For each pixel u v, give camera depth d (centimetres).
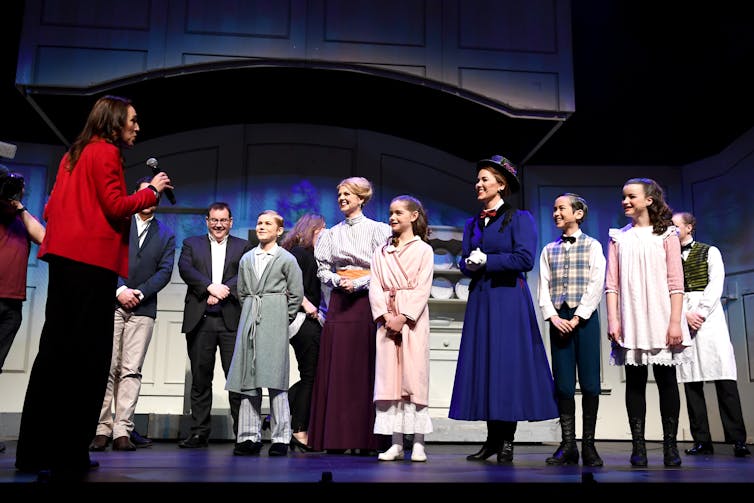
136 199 258
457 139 585
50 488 183
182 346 545
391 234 361
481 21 529
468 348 328
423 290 320
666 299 309
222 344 406
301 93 528
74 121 517
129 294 382
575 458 314
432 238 566
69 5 491
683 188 609
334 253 364
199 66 480
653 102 588
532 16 534
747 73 543
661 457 369
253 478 206
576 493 197
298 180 581
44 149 556
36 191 550
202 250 419
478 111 525
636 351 308
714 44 555
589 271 334
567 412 323
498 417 308
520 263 322
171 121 561
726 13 542
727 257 568
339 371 353
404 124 576
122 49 492
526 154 588
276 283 350
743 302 551
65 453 240
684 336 307
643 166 612
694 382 427
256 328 343
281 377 340
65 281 246
